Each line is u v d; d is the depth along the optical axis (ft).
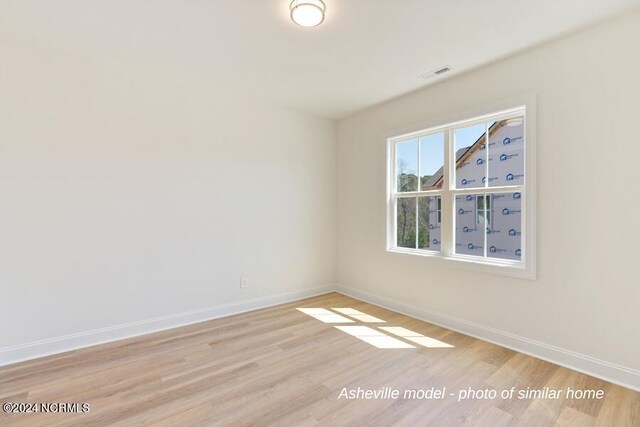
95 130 8.99
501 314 8.96
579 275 7.50
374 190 13.02
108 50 8.45
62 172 8.52
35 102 8.16
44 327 8.30
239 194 11.83
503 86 8.82
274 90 11.24
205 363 7.92
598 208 7.20
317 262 14.30
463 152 10.23
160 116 10.07
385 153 12.48
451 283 10.22
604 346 7.14
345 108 13.11
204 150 10.98
